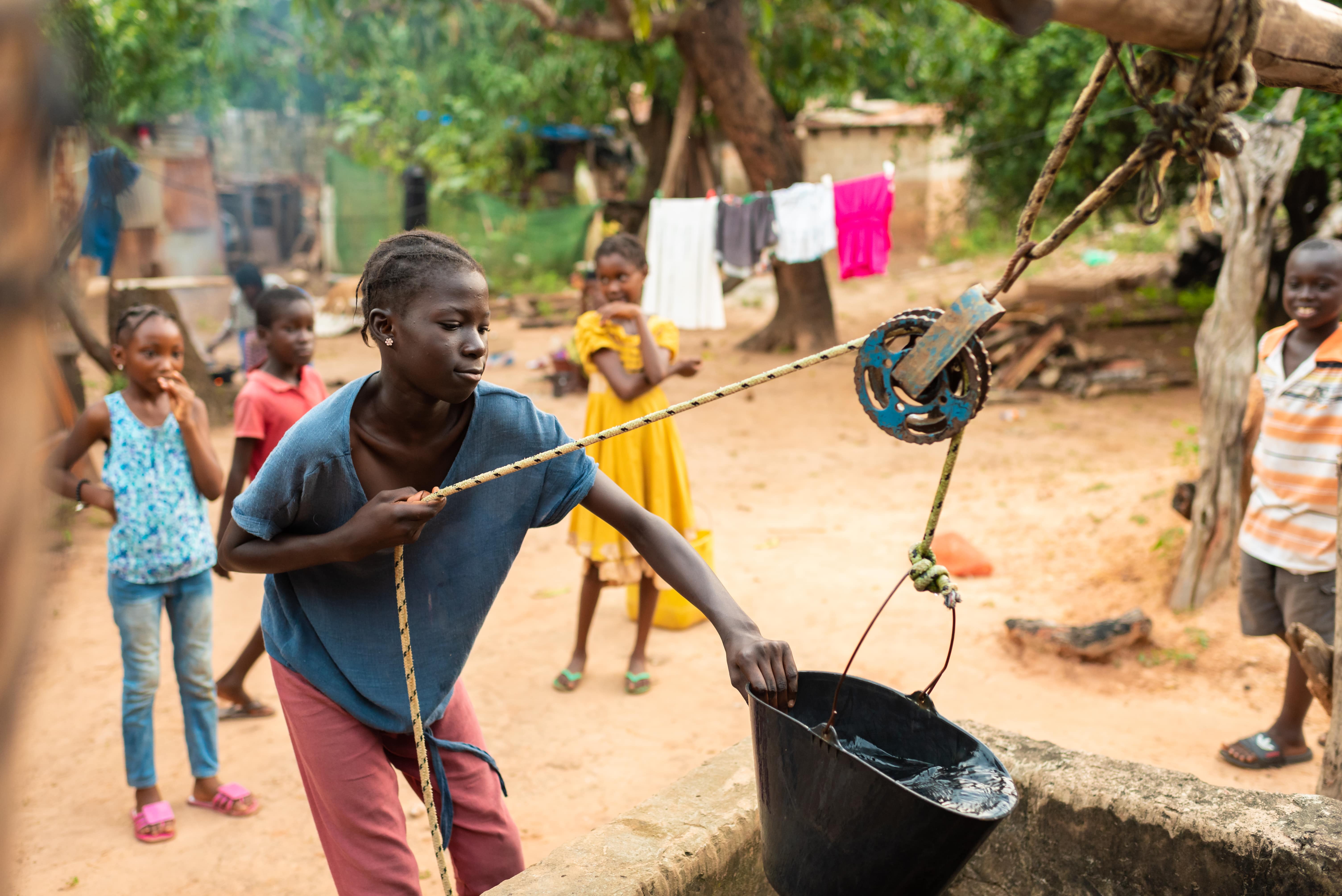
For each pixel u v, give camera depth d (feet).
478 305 5.92
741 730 13.42
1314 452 11.60
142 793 11.39
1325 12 5.47
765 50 40.88
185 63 43.45
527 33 54.44
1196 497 16.20
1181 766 12.34
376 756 6.89
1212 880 6.58
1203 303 45.06
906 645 15.97
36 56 0.97
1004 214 48.49
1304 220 35.29
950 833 4.89
